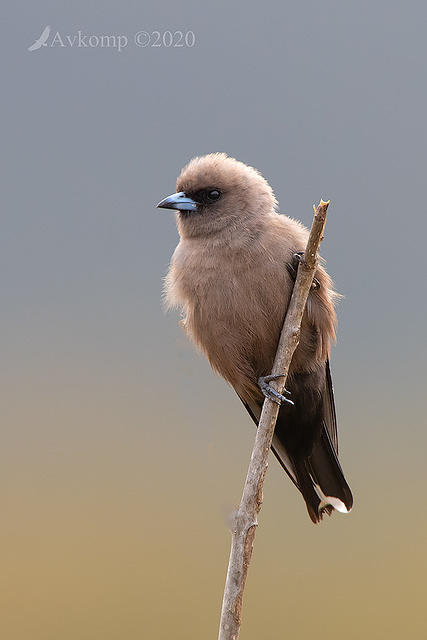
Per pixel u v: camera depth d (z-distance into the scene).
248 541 7.35
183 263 9.35
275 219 9.30
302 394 9.46
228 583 7.28
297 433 9.64
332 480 9.59
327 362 9.57
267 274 8.98
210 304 9.13
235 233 9.17
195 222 9.41
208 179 9.45
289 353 8.10
